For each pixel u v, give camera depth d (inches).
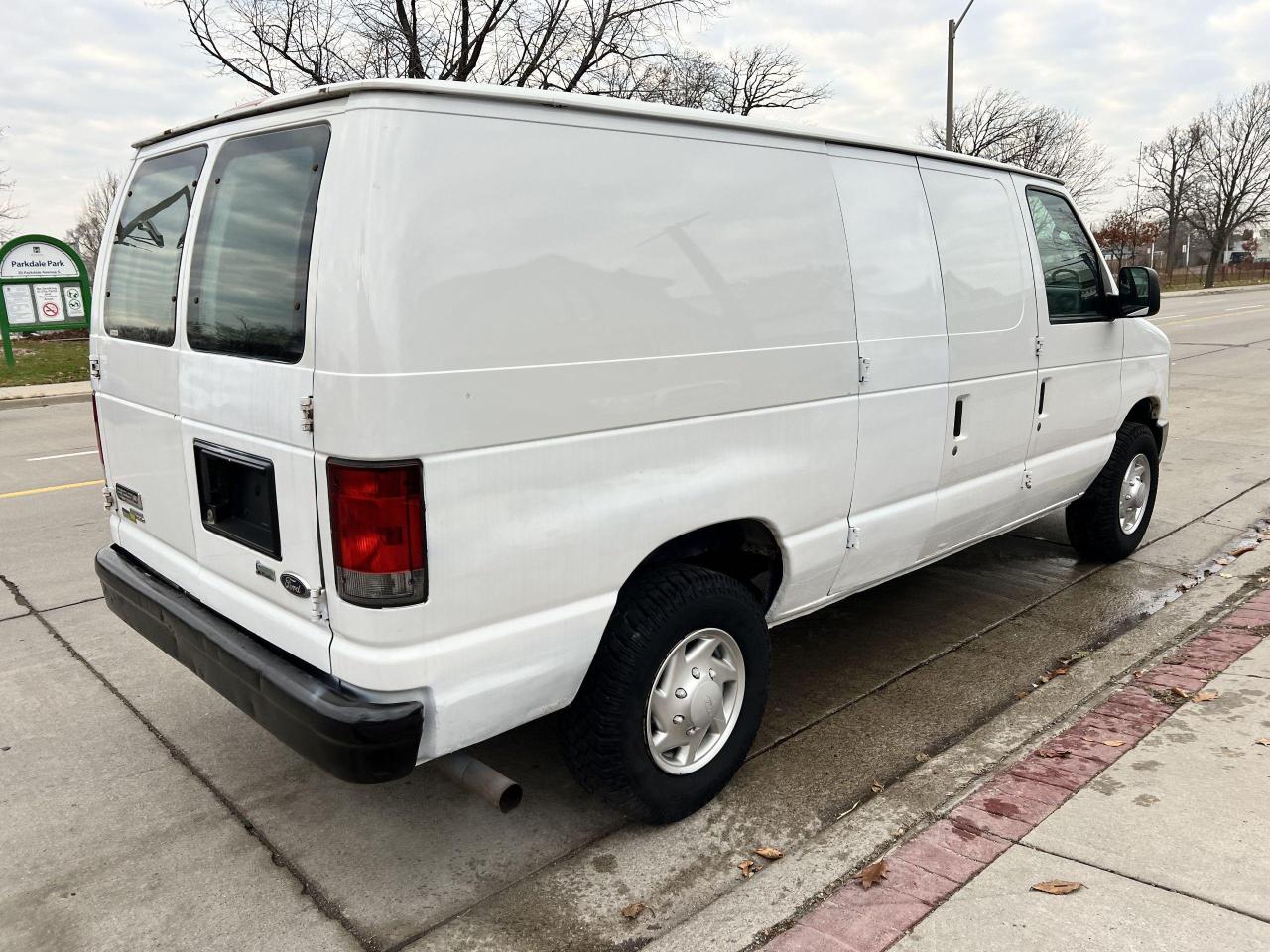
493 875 114.6
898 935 97.5
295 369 95.3
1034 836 113.2
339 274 89.4
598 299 102.9
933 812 123.8
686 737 120.6
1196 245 2878.9
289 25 844.0
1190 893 100.1
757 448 122.8
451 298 91.5
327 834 123.6
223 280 107.3
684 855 117.5
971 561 229.6
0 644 185.9
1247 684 149.5
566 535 103.1
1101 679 162.6
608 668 111.3
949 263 153.5
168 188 123.3
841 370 133.4
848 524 140.9
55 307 731.4
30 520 279.9
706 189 114.5
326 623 98.6
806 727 149.3
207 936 104.5
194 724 153.6
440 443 91.7
